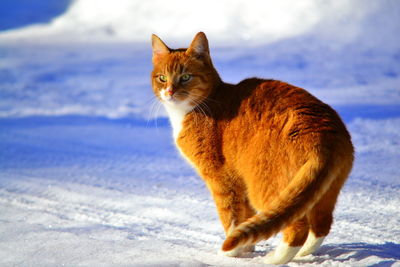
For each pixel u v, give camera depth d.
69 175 12.21
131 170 12.63
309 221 6.43
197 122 7.06
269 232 5.45
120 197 10.16
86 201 9.91
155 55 7.97
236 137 6.66
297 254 6.50
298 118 6.13
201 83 7.29
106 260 5.70
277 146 6.13
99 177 11.96
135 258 5.77
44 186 11.16
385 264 5.72
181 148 7.31
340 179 6.23
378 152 12.70
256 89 6.80
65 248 6.19
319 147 5.86
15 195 10.45
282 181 6.09
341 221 7.99
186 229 7.97
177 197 10.06
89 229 7.59
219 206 6.96
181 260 5.68
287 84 6.75
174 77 7.38
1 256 5.94
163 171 12.45
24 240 6.59
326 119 6.14
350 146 6.22
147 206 9.45
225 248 5.34
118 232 7.47
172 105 7.36
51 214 8.68
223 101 7.04
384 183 10.12
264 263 6.17
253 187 6.42
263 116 6.43
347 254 6.35
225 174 6.83
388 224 7.75
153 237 7.44
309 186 5.64
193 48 7.50
